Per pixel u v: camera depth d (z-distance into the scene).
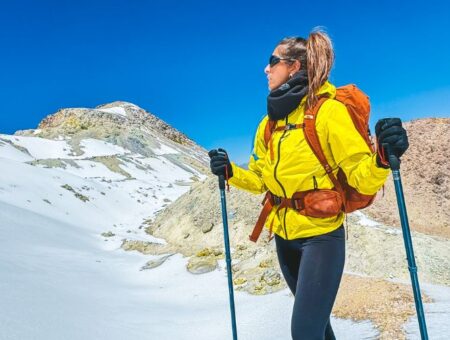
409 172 18.80
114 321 7.76
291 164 2.60
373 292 7.43
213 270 12.70
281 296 9.25
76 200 26.03
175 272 12.94
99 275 12.18
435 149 19.64
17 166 27.94
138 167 47.22
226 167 3.15
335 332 6.11
